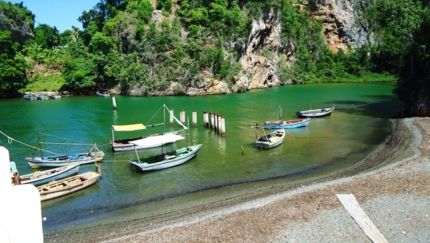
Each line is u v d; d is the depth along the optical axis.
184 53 96.19
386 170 27.88
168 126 53.34
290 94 93.06
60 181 28.94
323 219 20.31
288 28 126.94
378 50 138.50
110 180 30.91
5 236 3.27
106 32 108.00
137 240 18.91
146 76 95.12
